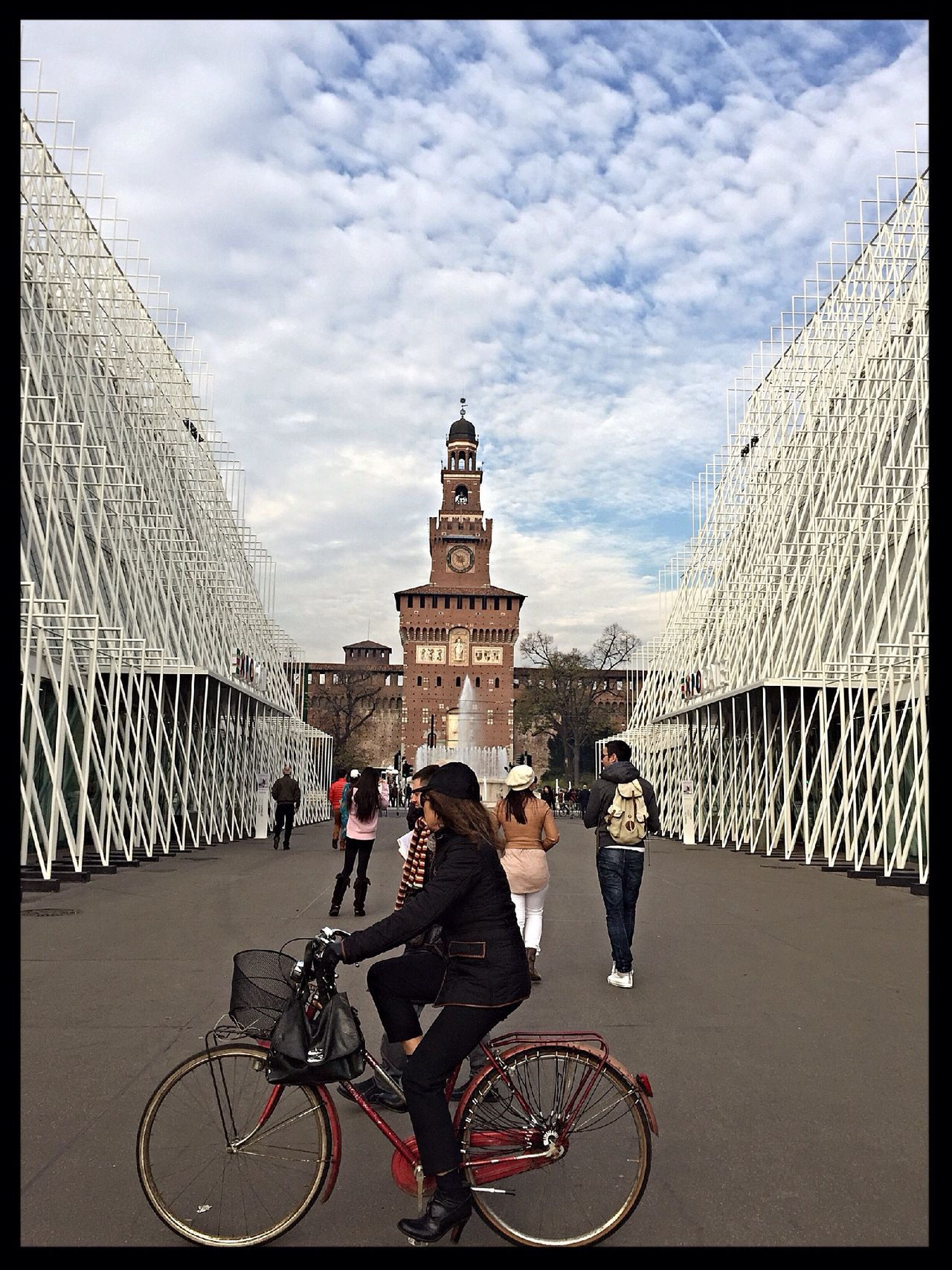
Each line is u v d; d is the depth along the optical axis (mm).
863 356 36031
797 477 39875
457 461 120250
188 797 33531
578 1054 5016
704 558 48062
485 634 114062
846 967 11297
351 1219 5020
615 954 10203
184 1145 4777
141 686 26938
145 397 38594
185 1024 8469
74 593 25672
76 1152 5672
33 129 30156
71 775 27562
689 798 36781
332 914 15219
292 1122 4805
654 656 52750
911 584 27453
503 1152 4914
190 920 14586
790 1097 6727
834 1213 4977
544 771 113000
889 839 27031
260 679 43125
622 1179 5262
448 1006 4895
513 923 5059
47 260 29562
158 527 36031
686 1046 7965
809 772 32719
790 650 34469
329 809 60125
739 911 16141
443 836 5074
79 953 11805
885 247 36094
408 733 112188
